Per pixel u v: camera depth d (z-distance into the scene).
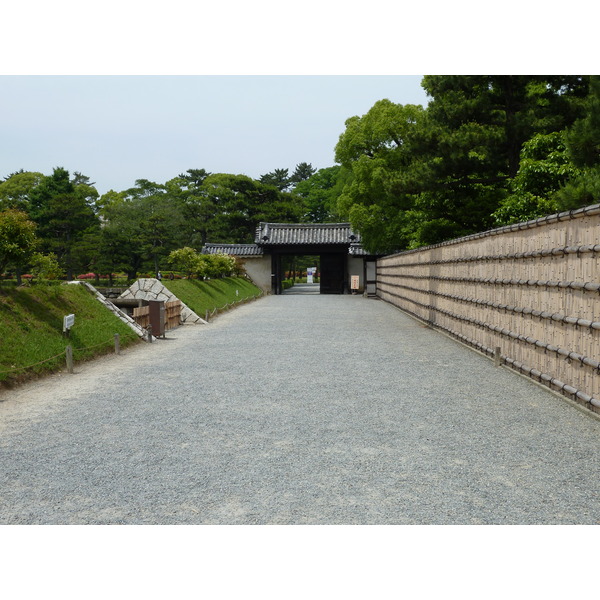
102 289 22.50
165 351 11.80
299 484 4.32
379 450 5.14
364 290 39.12
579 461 4.82
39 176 49.59
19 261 10.50
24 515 3.81
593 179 11.52
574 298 7.12
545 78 18.38
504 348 9.91
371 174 30.17
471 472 4.56
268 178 66.00
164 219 43.75
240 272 38.47
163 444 5.37
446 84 19.45
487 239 11.12
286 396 7.40
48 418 6.37
